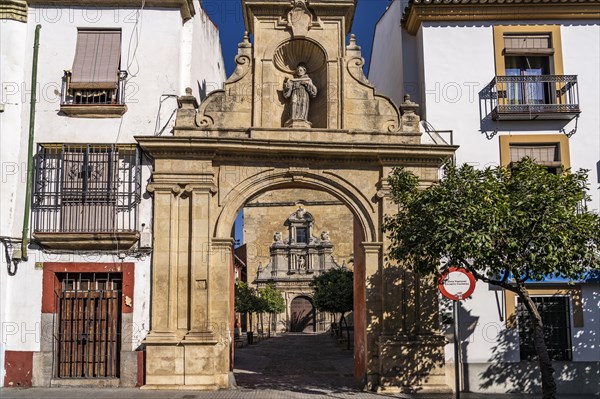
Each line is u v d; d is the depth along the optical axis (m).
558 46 15.93
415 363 14.12
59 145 14.53
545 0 15.80
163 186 14.30
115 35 15.33
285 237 49.72
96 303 14.40
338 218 49.22
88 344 14.24
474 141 15.47
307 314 48.25
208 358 13.77
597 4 15.84
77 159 14.63
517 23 16.11
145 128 14.82
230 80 15.12
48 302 13.99
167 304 13.98
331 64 15.41
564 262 11.02
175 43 15.27
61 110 14.73
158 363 13.73
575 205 11.54
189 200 14.45
